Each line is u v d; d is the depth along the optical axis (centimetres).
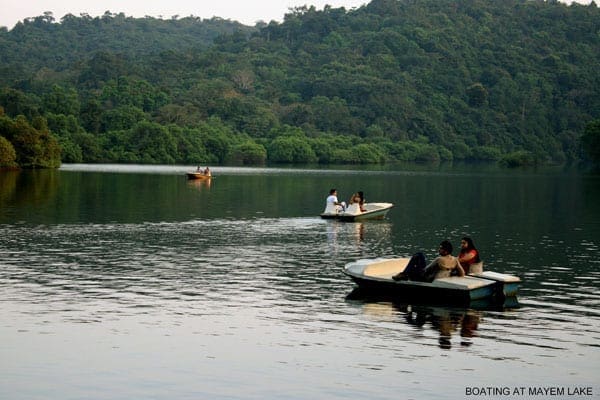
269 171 15338
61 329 2153
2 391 1678
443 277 2633
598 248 3947
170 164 19862
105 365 1852
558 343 2097
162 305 2464
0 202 6191
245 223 4981
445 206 6744
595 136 17062
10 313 2323
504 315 2412
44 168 14162
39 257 3378
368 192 8738
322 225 4947
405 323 2288
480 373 1838
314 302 2552
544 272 3212
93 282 2820
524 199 7738
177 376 1783
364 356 1952
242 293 2673
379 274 2791
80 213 5384
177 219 5144
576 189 9694
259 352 1970
